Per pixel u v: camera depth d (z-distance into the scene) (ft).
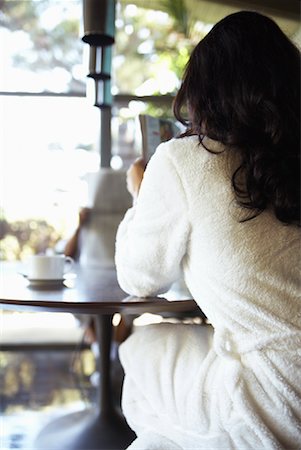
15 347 10.78
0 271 6.00
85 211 8.40
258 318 3.10
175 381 3.35
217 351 3.14
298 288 3.13
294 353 2.99
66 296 3.96
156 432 3.38
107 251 8.21
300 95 3.35
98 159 10.85
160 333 3.66
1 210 12.41
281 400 2.92
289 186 3.21
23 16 12.22
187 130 3.60
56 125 12.07
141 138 4.98
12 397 8.05
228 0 10.73
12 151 12.05
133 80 12.83
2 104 11.57
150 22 12.26
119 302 3.67
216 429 3.04
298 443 2.92
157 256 3.48
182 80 3.67
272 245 3.18
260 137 3.27
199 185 3.29
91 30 6.86
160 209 3.40
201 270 3.31
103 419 6.50
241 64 3.34
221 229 3.21
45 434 6.44
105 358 6.63
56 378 9.05
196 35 12.18
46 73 12.19
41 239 12.63
